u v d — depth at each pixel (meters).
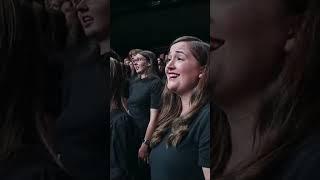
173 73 2.20
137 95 2.31
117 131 2.34
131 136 2.32
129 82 2.34
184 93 2.18
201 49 2.12
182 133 2.16
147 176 2.27
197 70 2.13
